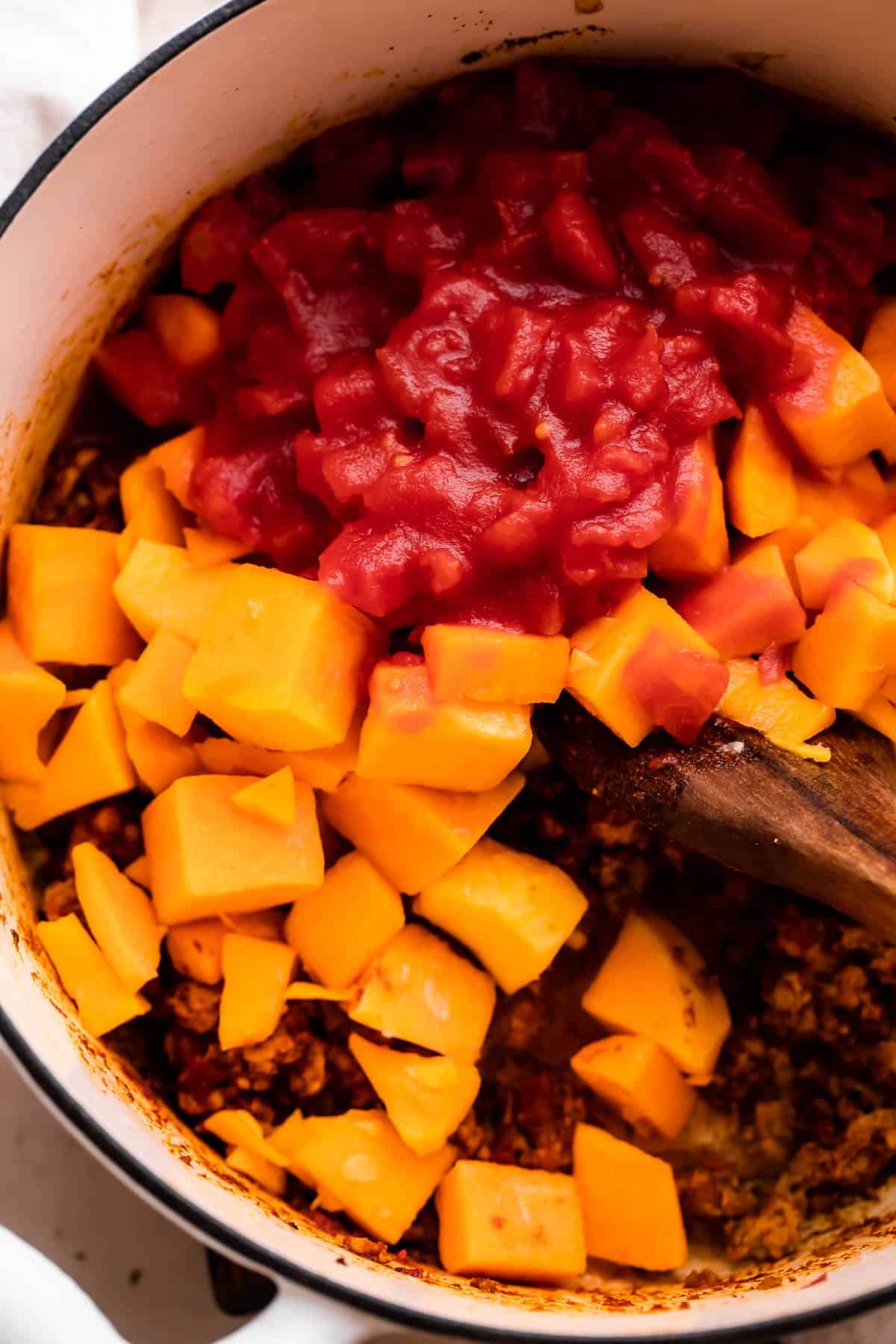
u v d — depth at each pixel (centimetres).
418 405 41
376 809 42
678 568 42
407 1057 43
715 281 41
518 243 42
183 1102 44
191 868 42
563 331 41
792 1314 40
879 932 41
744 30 41
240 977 43
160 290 45
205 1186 41
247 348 44
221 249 44
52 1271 41
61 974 43
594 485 40
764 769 41
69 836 44
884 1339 46
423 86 43
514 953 43
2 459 43
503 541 41
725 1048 45
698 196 42
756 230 42
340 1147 43
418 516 41
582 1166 44
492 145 43
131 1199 48
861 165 43
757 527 42
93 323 44
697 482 41
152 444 45
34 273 41
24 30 45
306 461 42
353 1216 43
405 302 43
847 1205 45
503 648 41
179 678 43
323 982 44
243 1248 40
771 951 45
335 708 41
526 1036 45
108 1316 47
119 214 42
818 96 43
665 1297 43
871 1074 45
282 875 42
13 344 42
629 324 41
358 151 44
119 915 43
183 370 44
